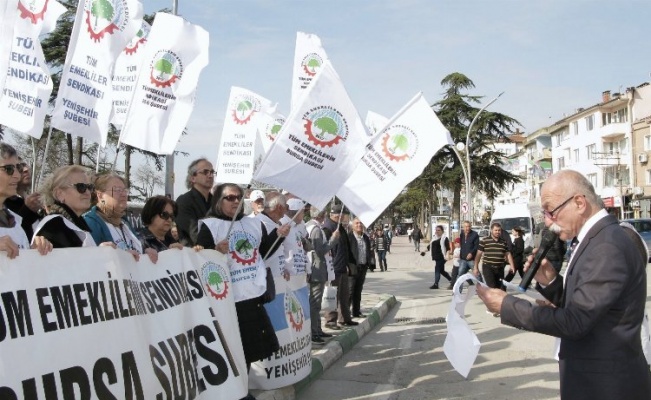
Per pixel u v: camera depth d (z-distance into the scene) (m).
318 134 5.36
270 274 5.69
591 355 2.90
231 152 9.65
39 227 3.68
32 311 3.20
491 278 12.39
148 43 6.31
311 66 9.55
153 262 4.25
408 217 98.94
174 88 6.34
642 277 2.93
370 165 6.16
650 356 3.97
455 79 41.69
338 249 10.11
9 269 3.16
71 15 16.23
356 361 8.12
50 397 3.15
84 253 3.57
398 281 20.62
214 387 4.45
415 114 6.16
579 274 2.95
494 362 8.01
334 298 10.41
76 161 19.39
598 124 60.09
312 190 5.34
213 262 4.88
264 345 5.15
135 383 3.62
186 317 4.39
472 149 41.97
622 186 55.69
